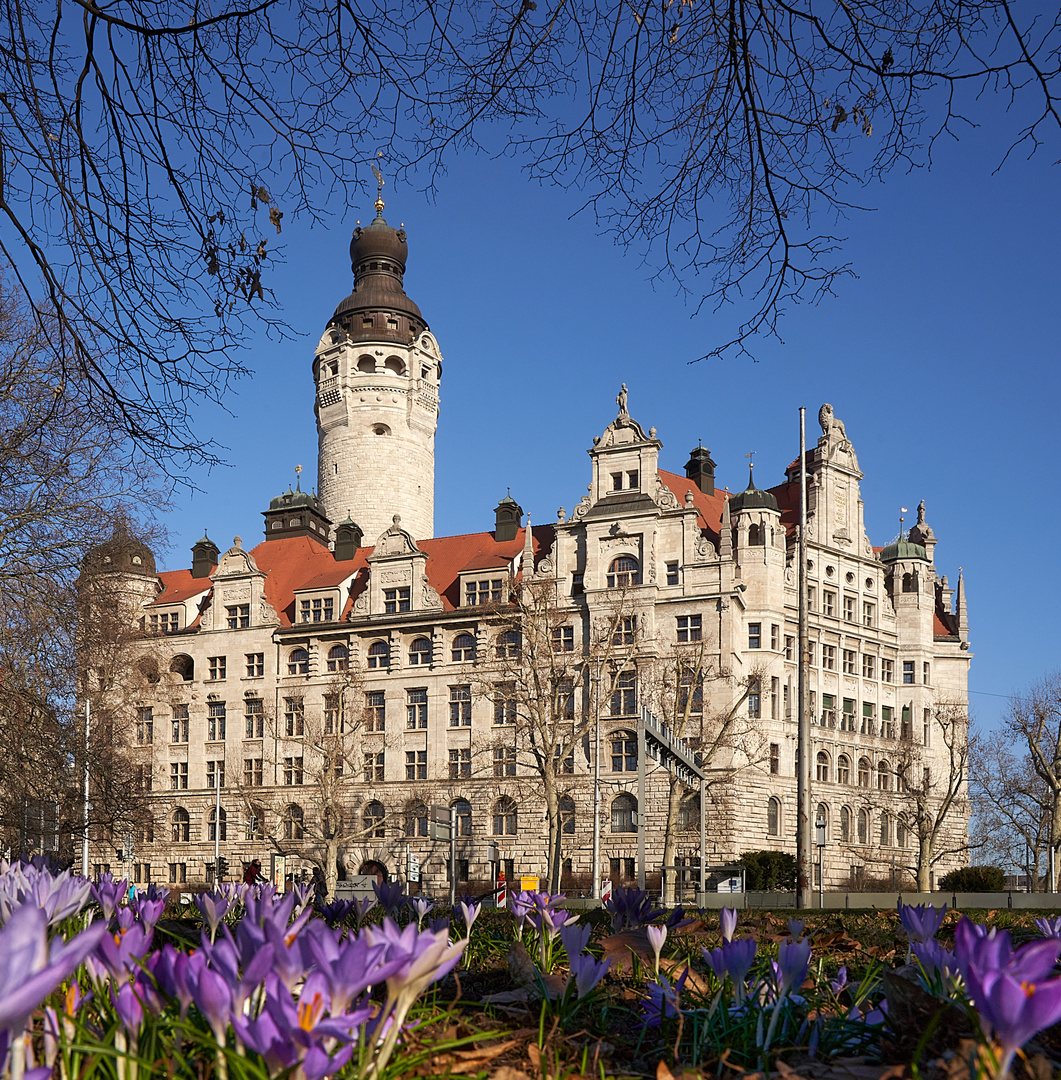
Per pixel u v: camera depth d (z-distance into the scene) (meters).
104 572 28.52
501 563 75.44
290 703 77.94
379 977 2.24
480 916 11.12
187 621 83.31
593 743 68.00
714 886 54.94
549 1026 4.20
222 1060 2.32
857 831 71.56
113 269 8.60
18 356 21.33
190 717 80.44
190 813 78.94
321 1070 2.08
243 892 5.78
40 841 32.56
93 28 7.46
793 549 71.69
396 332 98.56
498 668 70.56
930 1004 3.63
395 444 95.50
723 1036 3.85
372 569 77.94
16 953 1.64
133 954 2.88
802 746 37.19
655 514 69.69
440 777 72.12
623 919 6.93
